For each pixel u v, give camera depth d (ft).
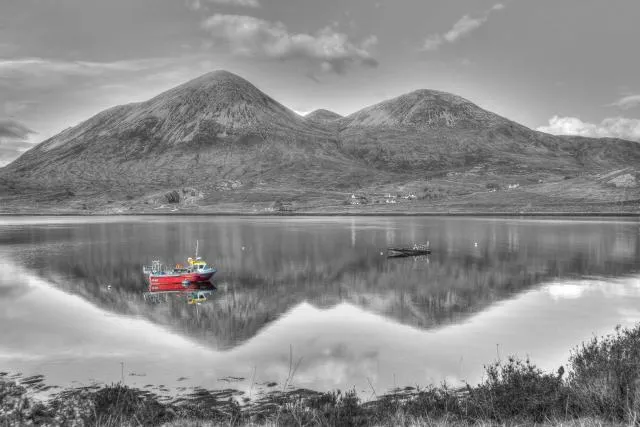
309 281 204.74
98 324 136.05
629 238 377.50
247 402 81.35
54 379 93.25
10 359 105.60
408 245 346.74
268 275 221.05
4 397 82.53
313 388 88.07
